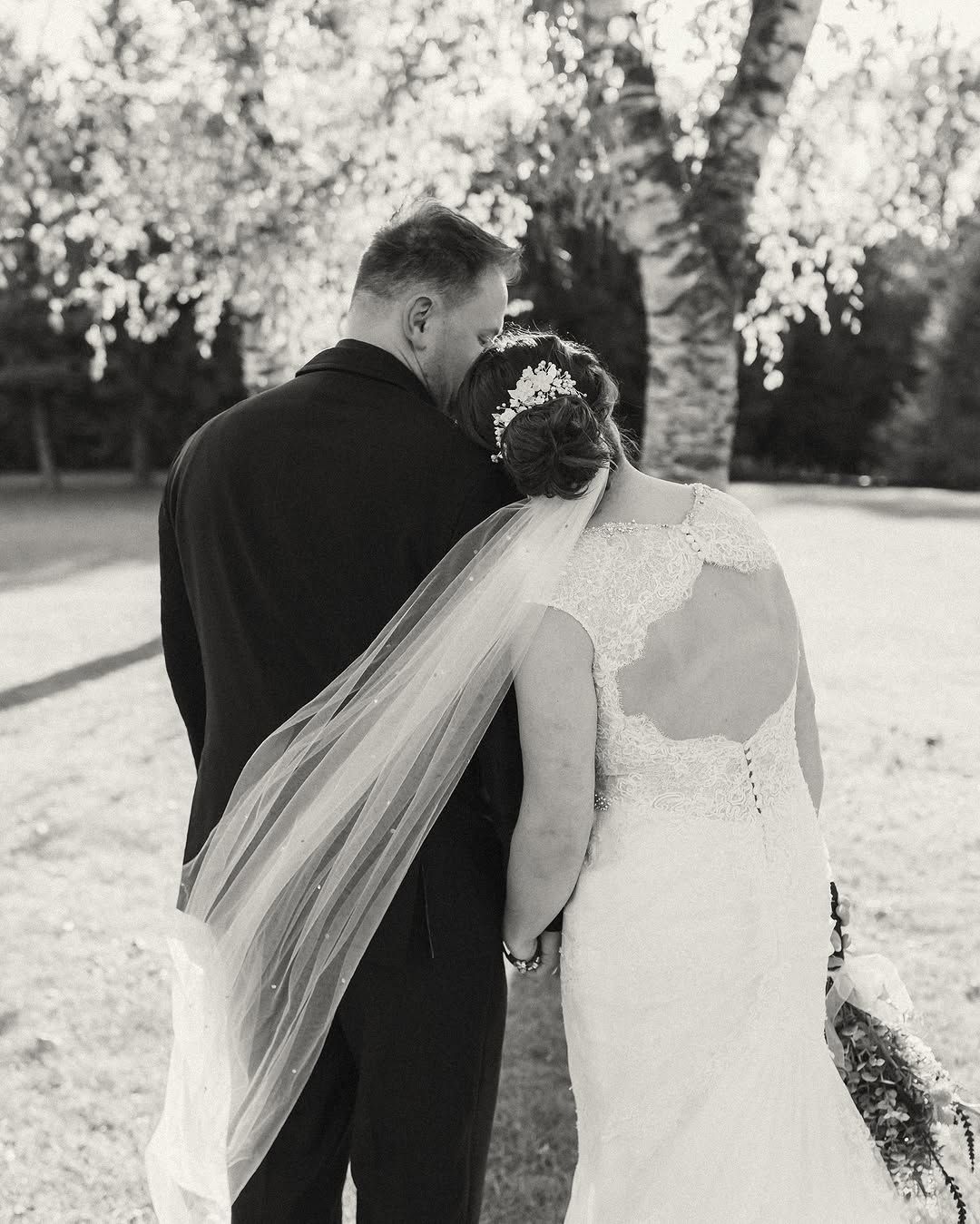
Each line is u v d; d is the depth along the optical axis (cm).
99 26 729
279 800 178
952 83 638
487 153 678
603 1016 180
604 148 546
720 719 174
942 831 449
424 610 170
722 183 485
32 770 579
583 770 172
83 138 767
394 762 172
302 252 711
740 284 493
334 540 174
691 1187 176
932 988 324
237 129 693
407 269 182
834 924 203
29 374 2908
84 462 3716
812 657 809
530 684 169
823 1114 184
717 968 175
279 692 180
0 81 753
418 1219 185
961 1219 198
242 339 805
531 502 172
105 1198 253
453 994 181
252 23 657
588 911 180
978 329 2994
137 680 783
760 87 477
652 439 500
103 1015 331
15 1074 301
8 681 791
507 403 174
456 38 615
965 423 3031
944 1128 199
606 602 167
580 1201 190
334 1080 191
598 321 2522
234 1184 188
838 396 3381
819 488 2919
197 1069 192
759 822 178
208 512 184
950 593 1084
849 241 693
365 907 176
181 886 194
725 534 176
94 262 892
